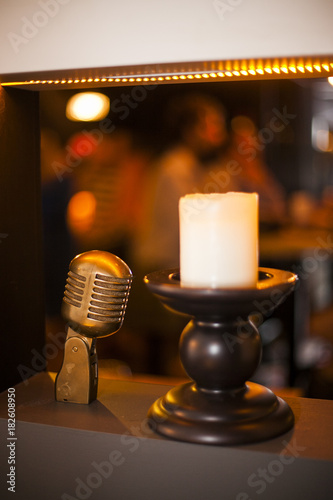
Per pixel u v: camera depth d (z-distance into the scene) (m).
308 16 0.61
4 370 0.79
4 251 0.78
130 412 0.70
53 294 1.82
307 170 3.47
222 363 0.62
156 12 0.64
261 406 0.63
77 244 1.90
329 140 3.78
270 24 0.62
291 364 2.12
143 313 1.71
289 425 0.63
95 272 0.68
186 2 0.63
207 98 2.34
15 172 0.80
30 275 0.84
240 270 0.59
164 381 1.35
